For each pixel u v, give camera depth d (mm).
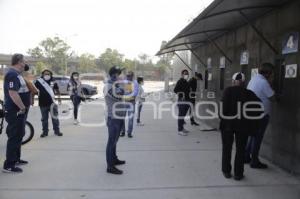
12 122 5879
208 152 7680
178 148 8078
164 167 6430
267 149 7043
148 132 10398
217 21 8188
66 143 8477
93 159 6945
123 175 5898
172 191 5125
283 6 6359
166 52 15500
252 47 8016
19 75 5938
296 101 5902
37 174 5887
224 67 10445
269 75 6273
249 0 5980
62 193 4996
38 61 68938
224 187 5316
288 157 6176
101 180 5613
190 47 14867
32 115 14383
